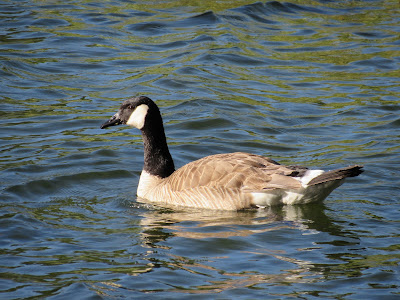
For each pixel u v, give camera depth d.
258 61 22.30
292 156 15.62
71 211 12.59
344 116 18.27
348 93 19.92
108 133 17.11
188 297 9.20
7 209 12.47
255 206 12.36
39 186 13.73
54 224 11.86
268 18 26.45
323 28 25.62
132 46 23.31
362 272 9.91
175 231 11.56
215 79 20.67
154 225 11.87
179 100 19.00
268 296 9.24
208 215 12.34
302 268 10.10
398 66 22.09
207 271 10.03
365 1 28.67
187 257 10.52
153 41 23.83
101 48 23.08
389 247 10.81
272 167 12.41
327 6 28.12
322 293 9.32
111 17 26.09
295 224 11.84
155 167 13.82
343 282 9.63
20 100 18.80
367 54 23.09
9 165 14.66
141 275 9.88
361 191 13.58
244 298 9.19
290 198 12.23
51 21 25.38
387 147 16.09
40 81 20.20
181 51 22.81
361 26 25.92
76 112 18.14
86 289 9.39
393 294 9.27
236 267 10.16
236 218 12.16
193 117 17.92
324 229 11.59
